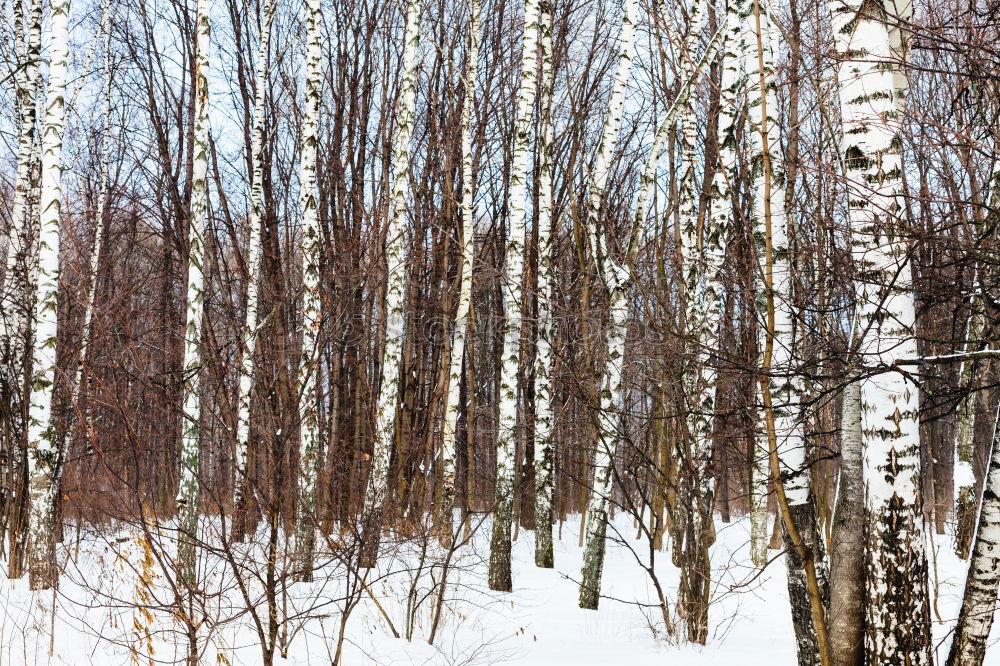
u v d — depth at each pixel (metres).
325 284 12.53
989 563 5.95
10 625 7.80
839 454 6.46
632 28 10.95
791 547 6.99
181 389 8.02
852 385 6.29
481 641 8.66
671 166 14.52
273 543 6.84
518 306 11.73
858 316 5.96
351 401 15.61
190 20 18.95
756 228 7.24
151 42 19.11
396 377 12.34
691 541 9.37
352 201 19.66
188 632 6.37
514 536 17.56
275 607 6.70
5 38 15.10
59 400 11.55
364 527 7.85
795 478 7.02
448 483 12.91
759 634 10.04
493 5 20.48
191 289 10.12
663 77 14.17
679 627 9.21
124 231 17.86
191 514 9.17
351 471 10.35
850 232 5.71
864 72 5.56
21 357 11.49
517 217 11.73
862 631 5.93
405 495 12.66
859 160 5.63
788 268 7.02
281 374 7.57
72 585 9.48
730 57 9.45
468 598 10.52
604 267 10.72
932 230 5.28
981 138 5.55
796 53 6.41
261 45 15.88
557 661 8.00
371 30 20.28
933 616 11.80
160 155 18.77
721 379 9.08
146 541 6.45
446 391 17.58
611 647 8.76
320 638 8.18
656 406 10.53
